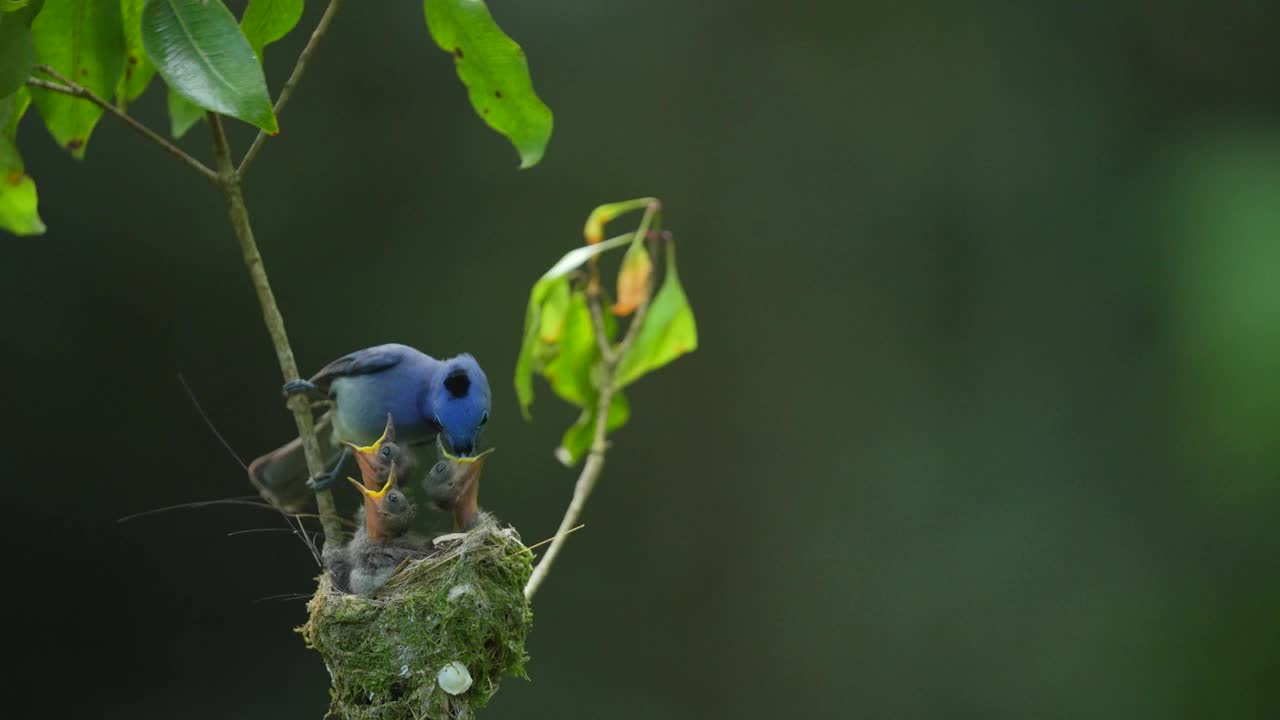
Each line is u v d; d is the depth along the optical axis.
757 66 16.38
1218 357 16.12
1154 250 16.56
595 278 6.50
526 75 4.99
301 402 5.01
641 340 6.37
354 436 6.17
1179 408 16.11
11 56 4.42
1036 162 16.78
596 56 15.87
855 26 16.58
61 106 5.21
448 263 14.96
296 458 6.09
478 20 4.93
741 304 16.27
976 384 16.38
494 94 5.04
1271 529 15.45
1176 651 14.95
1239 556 15.41
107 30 4.99
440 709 4.75
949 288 16.50
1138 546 15.59
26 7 4.56
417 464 5.57
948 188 16.64
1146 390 16.22
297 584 13.98
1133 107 17.05
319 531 5.95
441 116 14.99
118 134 13.48
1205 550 15.49
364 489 5.13
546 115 5.05
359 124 14.69
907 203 16.62
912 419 16.30
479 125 15.12
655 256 6.54
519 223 15.32
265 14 4.87
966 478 16.14
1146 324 16.41
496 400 14.89
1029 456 16.16
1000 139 16.78
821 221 16.47
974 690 15.20
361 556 5.07
